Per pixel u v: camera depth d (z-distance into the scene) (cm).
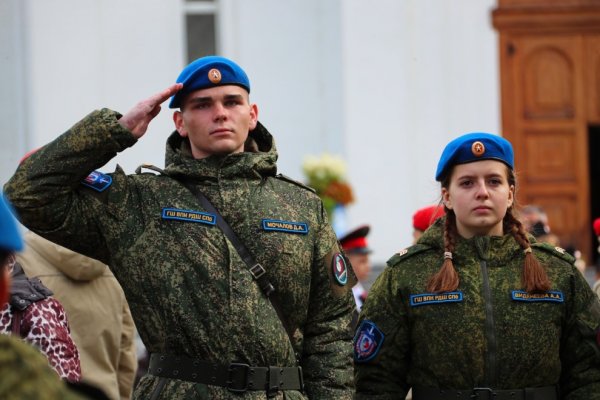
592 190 1947
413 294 712
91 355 834
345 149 1780
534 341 702
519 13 1858
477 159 715
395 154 1783
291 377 642
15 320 639
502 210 716
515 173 738
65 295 824
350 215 1773
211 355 626
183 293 630
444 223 732
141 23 1778
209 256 636
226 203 650
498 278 711
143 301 637
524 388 702
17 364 368
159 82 1781
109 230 643
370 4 1786
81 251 650
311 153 1817
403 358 722
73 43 1755
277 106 1817
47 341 639
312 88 1822
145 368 1153
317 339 664
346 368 662
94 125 626
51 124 1750
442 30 1797
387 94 1784
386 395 716
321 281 665
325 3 1820
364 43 1784
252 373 627
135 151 1741
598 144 1945
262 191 662
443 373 702
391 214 1777
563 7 1872
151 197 652
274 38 1823
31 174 625
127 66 1773
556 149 1895
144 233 642
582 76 1888
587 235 1905
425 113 1791
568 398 722
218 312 629
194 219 645
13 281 655
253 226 647
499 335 700
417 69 1791
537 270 709
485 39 1811
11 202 623
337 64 1816
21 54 1741
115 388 848
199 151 668
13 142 1734
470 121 1805
